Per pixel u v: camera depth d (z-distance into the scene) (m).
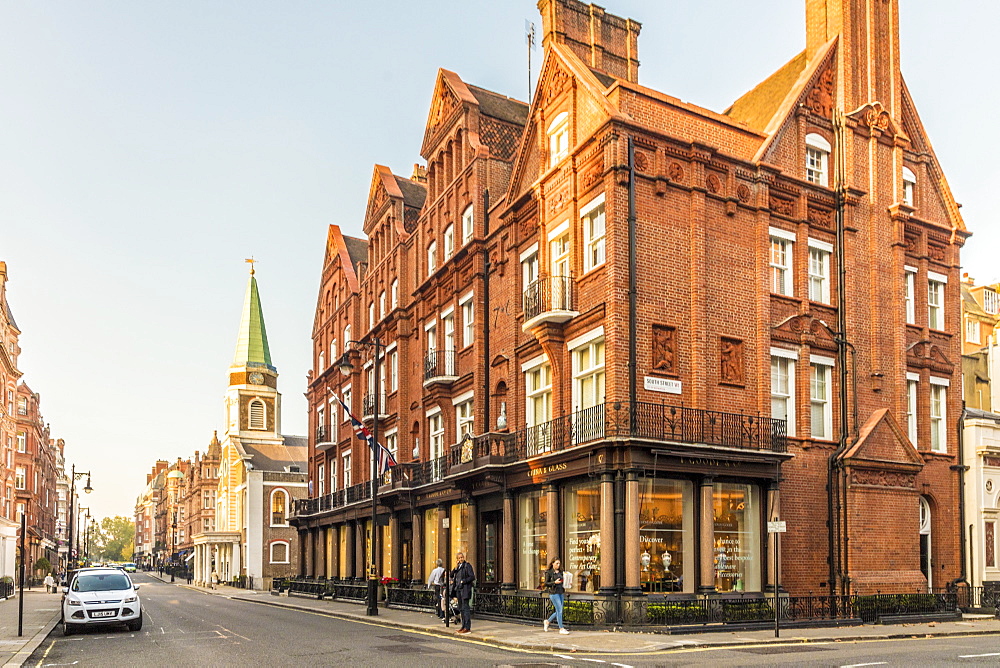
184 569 108.75
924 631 21.39
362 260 51.62
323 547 50.78
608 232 23.84
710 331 24.84
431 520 35.62
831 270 28.30
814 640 19.33
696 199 24.94
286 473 80.38
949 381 30.72
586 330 24.92
